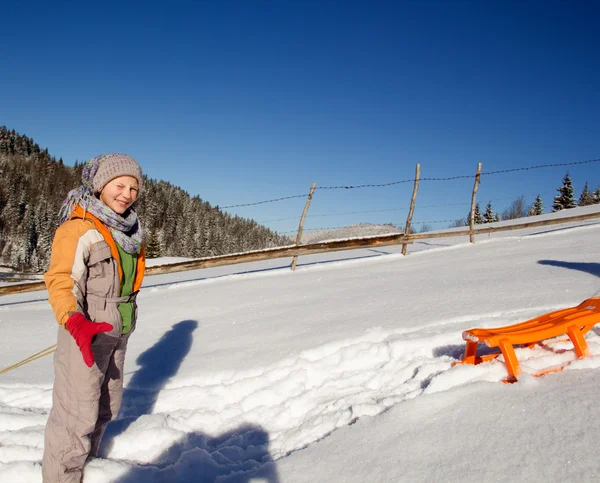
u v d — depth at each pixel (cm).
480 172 895
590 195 4594
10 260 7938
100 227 222
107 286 222
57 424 219
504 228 947
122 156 229
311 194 838
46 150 15200
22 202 9906
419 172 839
